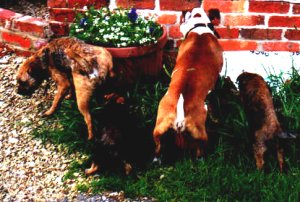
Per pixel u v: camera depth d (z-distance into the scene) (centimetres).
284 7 403
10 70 425
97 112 361
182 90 341
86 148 370
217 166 357
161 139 345
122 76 386
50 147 374
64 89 375
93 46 366
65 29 421
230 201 339
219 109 375
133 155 363
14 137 380
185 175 352
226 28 411
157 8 409
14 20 426
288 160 356
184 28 382
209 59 359
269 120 347
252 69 409
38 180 355
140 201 342
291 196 336
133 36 384
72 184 352
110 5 412
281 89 386
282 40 413
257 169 352
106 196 345
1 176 357
